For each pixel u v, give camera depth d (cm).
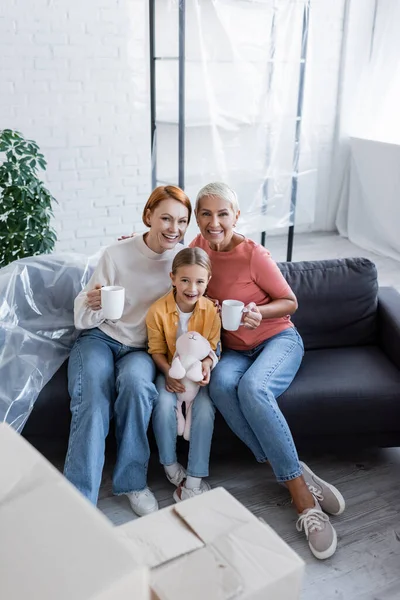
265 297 190
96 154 405
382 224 475
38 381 178
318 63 480
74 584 44
